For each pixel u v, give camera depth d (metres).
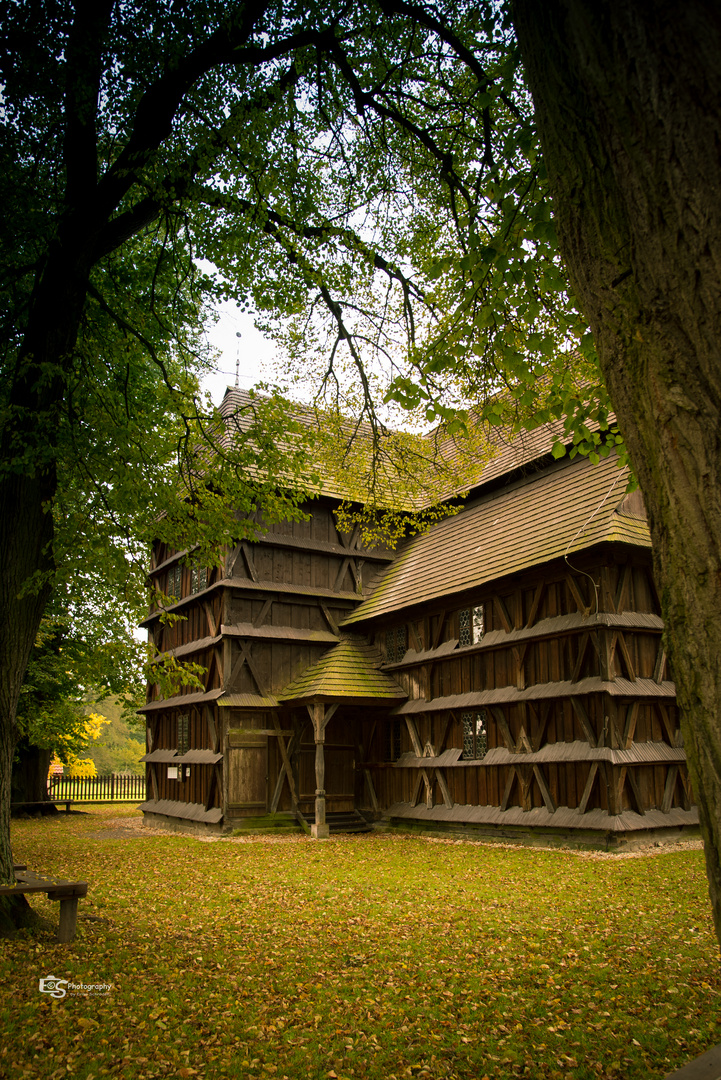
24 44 7.77
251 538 11.05
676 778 15.75
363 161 10.18
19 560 7.35
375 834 19.80
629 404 2.46
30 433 7.31
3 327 9.91
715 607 2.15
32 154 9.47
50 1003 5.52
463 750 18.62
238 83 9.05
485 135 7.93
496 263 6.43
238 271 10.84
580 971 6.54
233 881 11.63
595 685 14.91
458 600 18.98
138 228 8.88
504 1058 4.81
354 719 22.30
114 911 9.09
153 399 11.99
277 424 11.24
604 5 2.43
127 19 8.32
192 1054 4.84
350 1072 4.65
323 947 7.45
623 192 2.43
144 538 10.10
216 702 20.31
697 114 2.20
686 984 6.12
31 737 24.36
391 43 9.05
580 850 14.72
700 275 2.20
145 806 24.48
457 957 7.05
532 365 7.38
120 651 9.83
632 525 15.34
